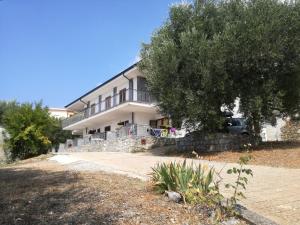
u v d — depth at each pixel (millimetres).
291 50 17719
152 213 6449
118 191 8023
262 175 11414
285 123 26312
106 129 42219
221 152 18297
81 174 11117
